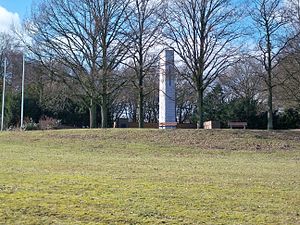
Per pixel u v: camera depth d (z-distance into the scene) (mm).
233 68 48719
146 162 16906
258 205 8422
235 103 50469
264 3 30859
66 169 13508
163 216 7312
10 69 55625
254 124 49000
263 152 22297
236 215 7527
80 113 52062
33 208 7496
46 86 35250
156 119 60844
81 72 31719
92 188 9609
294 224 7043
